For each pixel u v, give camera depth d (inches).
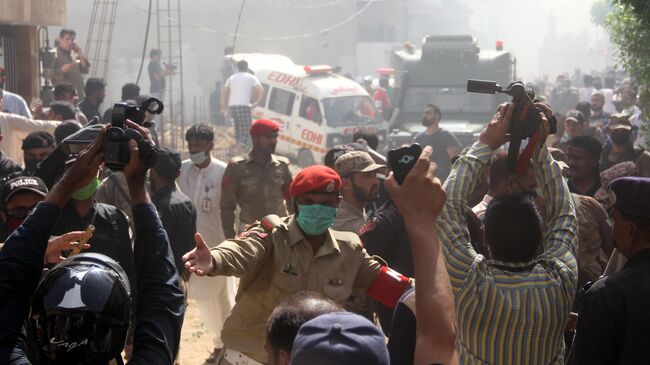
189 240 263.3
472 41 766.5
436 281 77.0
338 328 75.4
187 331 348.8
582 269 203.5
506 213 133.3
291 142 882.8
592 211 207.5
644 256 133.1
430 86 764.0
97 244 187.9
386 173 249.8
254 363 168.1
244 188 320.5
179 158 264.5
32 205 177.9
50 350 82.2
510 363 130.7
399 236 217.0
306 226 165.9
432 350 76.0
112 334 84.0
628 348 127.9
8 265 84.9
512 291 130.4
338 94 869.8
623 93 536.7
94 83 509.0
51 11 657.0
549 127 132.6
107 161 87.6
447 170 514.9
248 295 168.9
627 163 247.8
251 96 866.1
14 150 356.8
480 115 753.0
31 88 650.8
